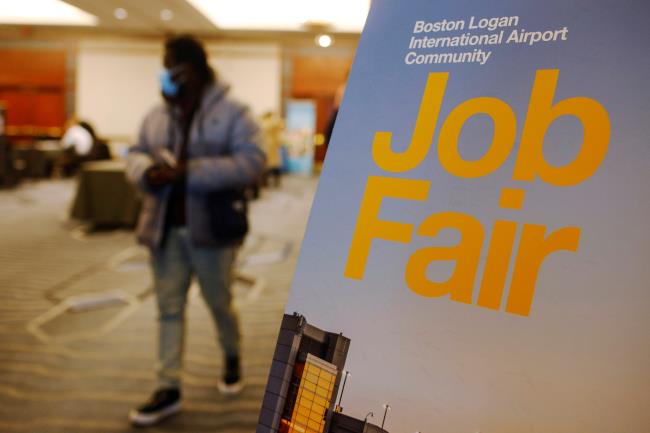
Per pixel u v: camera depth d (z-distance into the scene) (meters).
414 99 0.93
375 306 0.87
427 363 0.82
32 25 12.94
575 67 0.82
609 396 0.72
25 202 8.68
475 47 0.90
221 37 14.15
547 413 0.75
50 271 4.75
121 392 2.61
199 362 2.93
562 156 0.81
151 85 14.87
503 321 0.79
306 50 15.16
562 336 0.76
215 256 2.20
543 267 0.79
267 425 0.87
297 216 7.86
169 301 2.28
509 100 0.86
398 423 0.82
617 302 0.74
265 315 3.68
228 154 2.21
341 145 0.96
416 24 0.96
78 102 15.03
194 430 2.28
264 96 15.00
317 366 0.88
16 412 2.41
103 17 11.94
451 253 0.84
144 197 2.26
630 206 0.76
